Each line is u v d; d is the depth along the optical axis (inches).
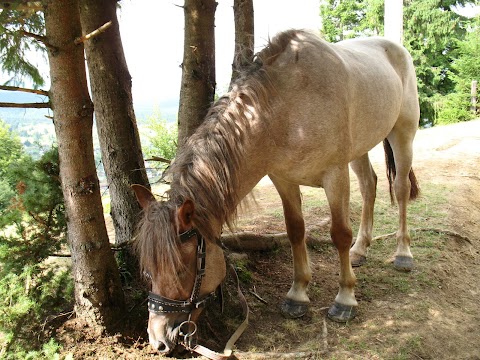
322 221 164.7
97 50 105.4
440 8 616.1
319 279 127.6
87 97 82.6
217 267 79.5
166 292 71.0
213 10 106.4
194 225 73.7
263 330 102.8
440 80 625.9
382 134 124.0
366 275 129.6
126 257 108.8
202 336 97.3
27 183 91.7
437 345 98.2
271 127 89.1
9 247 90.1
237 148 82.4
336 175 99.0
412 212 180.5
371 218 141.3
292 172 97.0
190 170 77.5
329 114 93.1
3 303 86.4
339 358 90.4
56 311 92.4
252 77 87.8
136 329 93.4
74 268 88.1
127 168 113.1
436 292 121.1
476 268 143.9
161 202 74.5
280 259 137.5
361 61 114.3
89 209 85.6
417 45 624.7
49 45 76.0
